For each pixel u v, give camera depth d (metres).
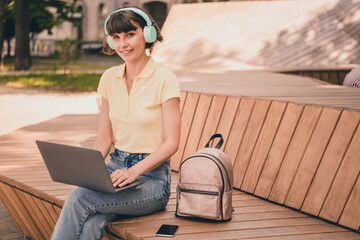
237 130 3.14
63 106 9.94
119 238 2.32
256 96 3.28
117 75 2.40
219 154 2.41
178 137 2.35
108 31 2.33
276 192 2.78
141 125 2.36
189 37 9.36
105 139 2.56
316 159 2.62
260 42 8.72
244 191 2.99
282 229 2.36
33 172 3.29
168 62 8.11
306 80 5.14
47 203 2.80
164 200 2.43
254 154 2.98
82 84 14.12
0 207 4.06
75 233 2.18
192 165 2.39
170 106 2.34
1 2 19.98
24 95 11.84
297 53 8.14
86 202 2.20
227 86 4.32
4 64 24.22
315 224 2.45
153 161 2.27
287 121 2.84
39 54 39.19
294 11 9.74
